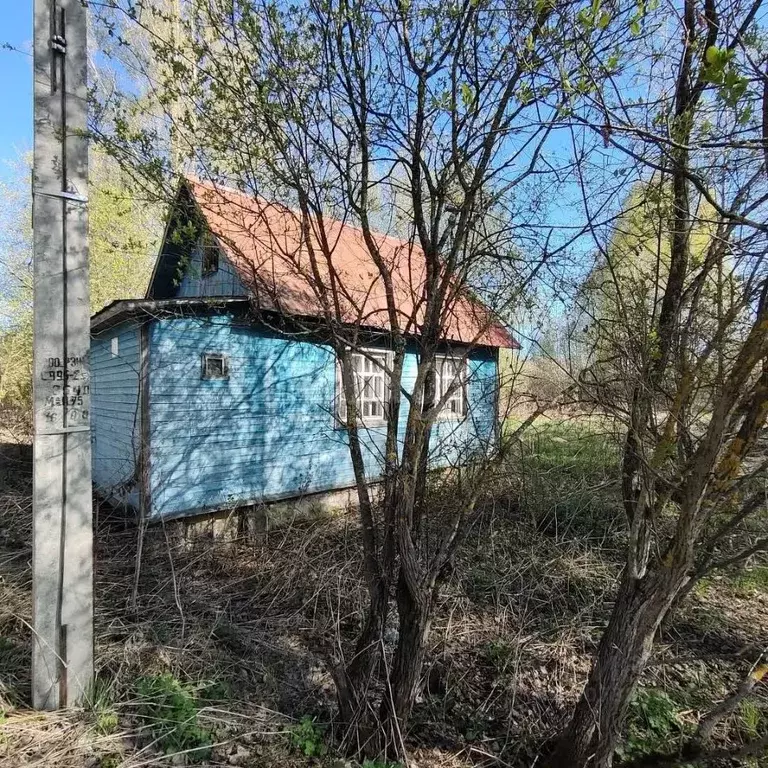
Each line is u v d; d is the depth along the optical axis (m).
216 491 6.59
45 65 2.59
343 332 3.09
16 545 5.30
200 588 4.79
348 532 6.11
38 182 2.58
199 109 2.69
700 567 2.43
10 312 14.30
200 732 2.72
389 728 2.81
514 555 5.42
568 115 1.83
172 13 2.49
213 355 6.52
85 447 2.72
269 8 2.37
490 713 3.37
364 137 2.64
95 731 2.57
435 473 3.76
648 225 2.65
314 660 3.75
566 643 4.03
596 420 5.16
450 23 2.36
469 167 2.70
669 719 3.20
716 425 1.93
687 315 2.42
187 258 3.73
